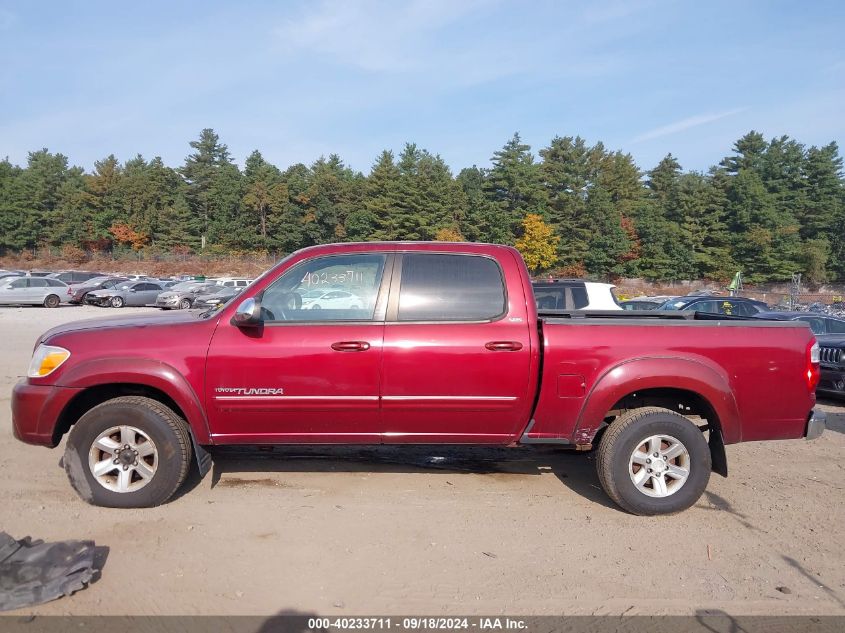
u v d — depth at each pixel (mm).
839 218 75062
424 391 4574
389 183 69375
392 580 3652
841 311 31016
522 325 4648
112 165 82938
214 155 87875
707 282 70938
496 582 3662
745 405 4691
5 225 82125
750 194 71312
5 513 4449
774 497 5168
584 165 71562
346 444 4746
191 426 4562
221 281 41250
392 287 4699
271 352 4516
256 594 3469
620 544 4215
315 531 4285
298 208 77625
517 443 4750
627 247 69562
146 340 4562
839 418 8344
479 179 92875
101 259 78188
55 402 4504
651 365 4594
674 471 4688
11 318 23406
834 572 3877
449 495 5039
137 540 4078
